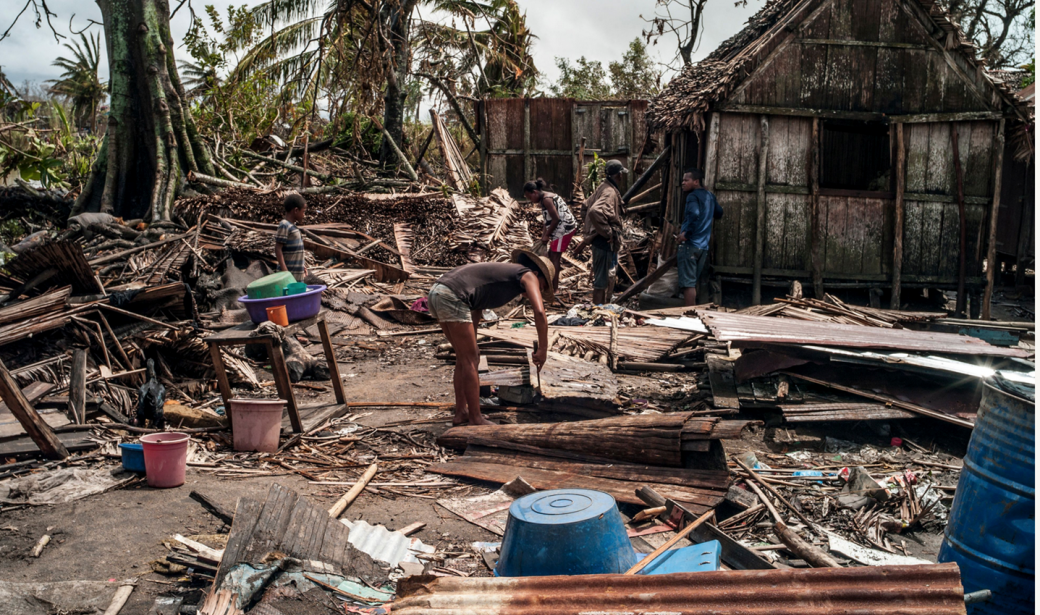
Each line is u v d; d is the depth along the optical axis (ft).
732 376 18.90
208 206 42.19
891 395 16.84
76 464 14.25
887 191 30.76
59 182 61.77
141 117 49.65
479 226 39.93
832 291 32.12
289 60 69.82
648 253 38.63
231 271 30.99
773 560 10.80
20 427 15.46
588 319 27.17
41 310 20.54
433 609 8.09
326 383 21.81
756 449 15.92
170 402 17.44
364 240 40.19
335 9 52.54
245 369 21.81
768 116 30.27
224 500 12.64
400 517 12.51
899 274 30.68
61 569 10.10
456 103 66.03
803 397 17.22
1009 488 8.44
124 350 20.88
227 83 67.67
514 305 32.99
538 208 44.78
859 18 29.71
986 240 30.68
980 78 29.48
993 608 8.66
